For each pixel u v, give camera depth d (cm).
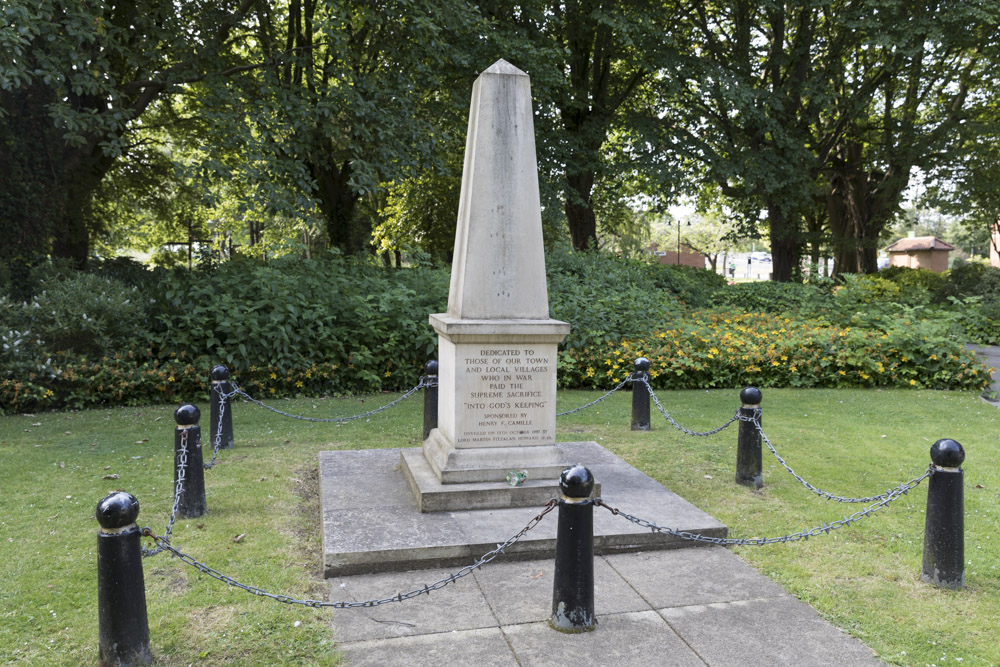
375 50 1434
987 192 2656
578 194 2206
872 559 502
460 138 1917
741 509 606
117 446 800
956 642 389
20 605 417
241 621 400
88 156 1495
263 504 601
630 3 2122
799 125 2472
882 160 2727
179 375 1095
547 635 392
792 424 949
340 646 379
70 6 1014
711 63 2217
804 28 2338
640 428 916
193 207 2200
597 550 511
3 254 1321
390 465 693
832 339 1327
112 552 347
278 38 1634
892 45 2127
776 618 415
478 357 585
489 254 593
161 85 1362
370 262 1553
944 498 457
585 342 1277
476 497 562
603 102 2408
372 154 1421
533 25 1944
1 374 984
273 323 1132
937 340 1279
